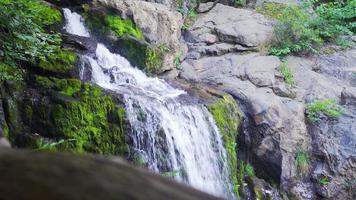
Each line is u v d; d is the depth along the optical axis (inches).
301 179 403.2
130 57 405.1
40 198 27.3
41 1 385.1
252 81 435.8
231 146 368.2
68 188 27.9
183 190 30.5
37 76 290.4
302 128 410.0
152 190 29.1
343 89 454.6
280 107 406.9
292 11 512.7
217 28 495.8
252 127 394.6
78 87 294.2
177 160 322.0
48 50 272.8
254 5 567.5
